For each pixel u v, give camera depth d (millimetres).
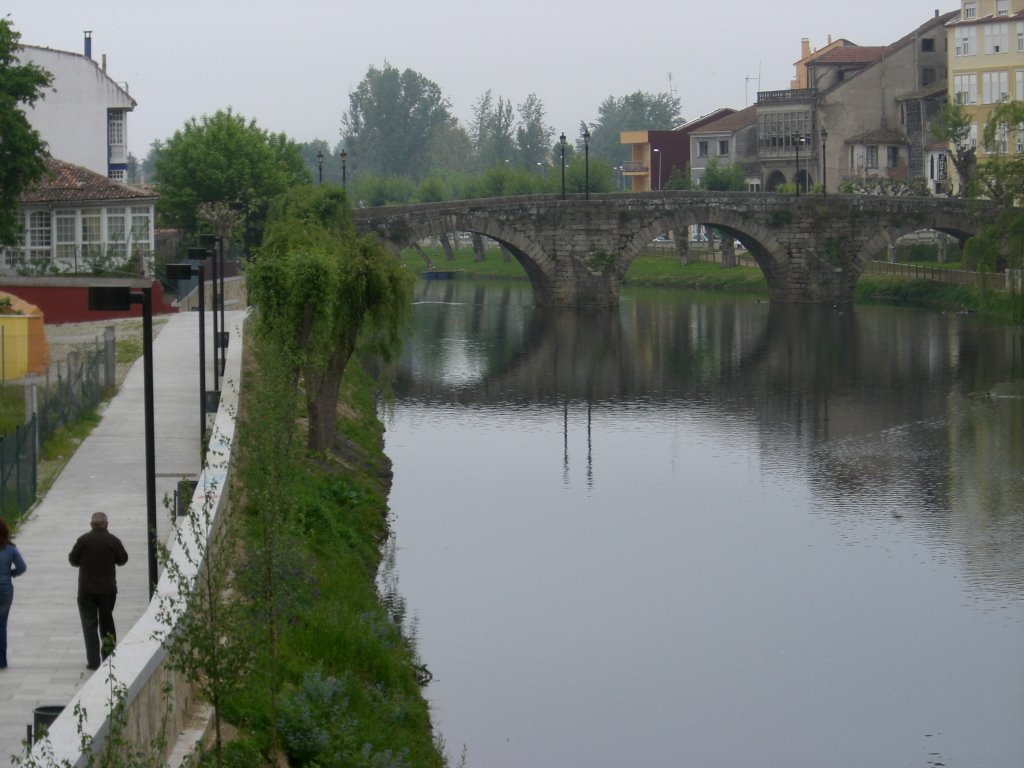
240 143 95875
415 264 175875
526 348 95500
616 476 57281
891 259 136625
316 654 29344
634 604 40812
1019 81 135625
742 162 173875
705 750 31406
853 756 31453
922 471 58312
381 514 47906
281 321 44719
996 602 41469
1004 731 32594
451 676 34750
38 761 16828
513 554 45406
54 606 26812
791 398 76062
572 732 31969
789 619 39906
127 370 54906
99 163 89375
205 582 22734
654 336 101438
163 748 17969
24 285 69438
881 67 155625
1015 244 99000
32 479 35094
